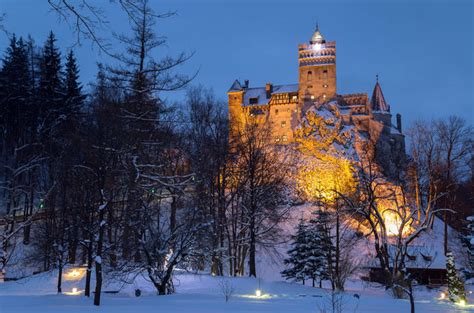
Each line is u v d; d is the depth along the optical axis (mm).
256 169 41625
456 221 64688
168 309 17641
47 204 37125
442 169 50094
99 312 15844
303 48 111438
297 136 98125
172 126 23688
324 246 44000
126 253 26625
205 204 33656
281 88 118000
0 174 42719
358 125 105688
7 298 22328
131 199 23656
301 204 67812
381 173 49000
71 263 41938
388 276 35281
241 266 42906
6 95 50094
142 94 18922
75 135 25109
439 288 42750
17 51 57156
